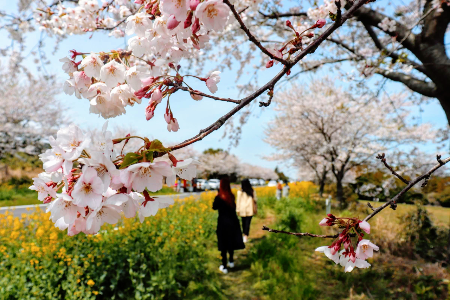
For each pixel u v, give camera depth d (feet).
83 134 2.42
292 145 41.83
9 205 33.94
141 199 2.83
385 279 11.82
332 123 34.01
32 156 56.24
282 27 13.01
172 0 2.65
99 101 3.45
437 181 38.40
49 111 46.03
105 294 10.00
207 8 2.61
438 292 10.30
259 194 48.70
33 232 13.15
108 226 13.37
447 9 10.23
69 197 2.30
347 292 10.98
